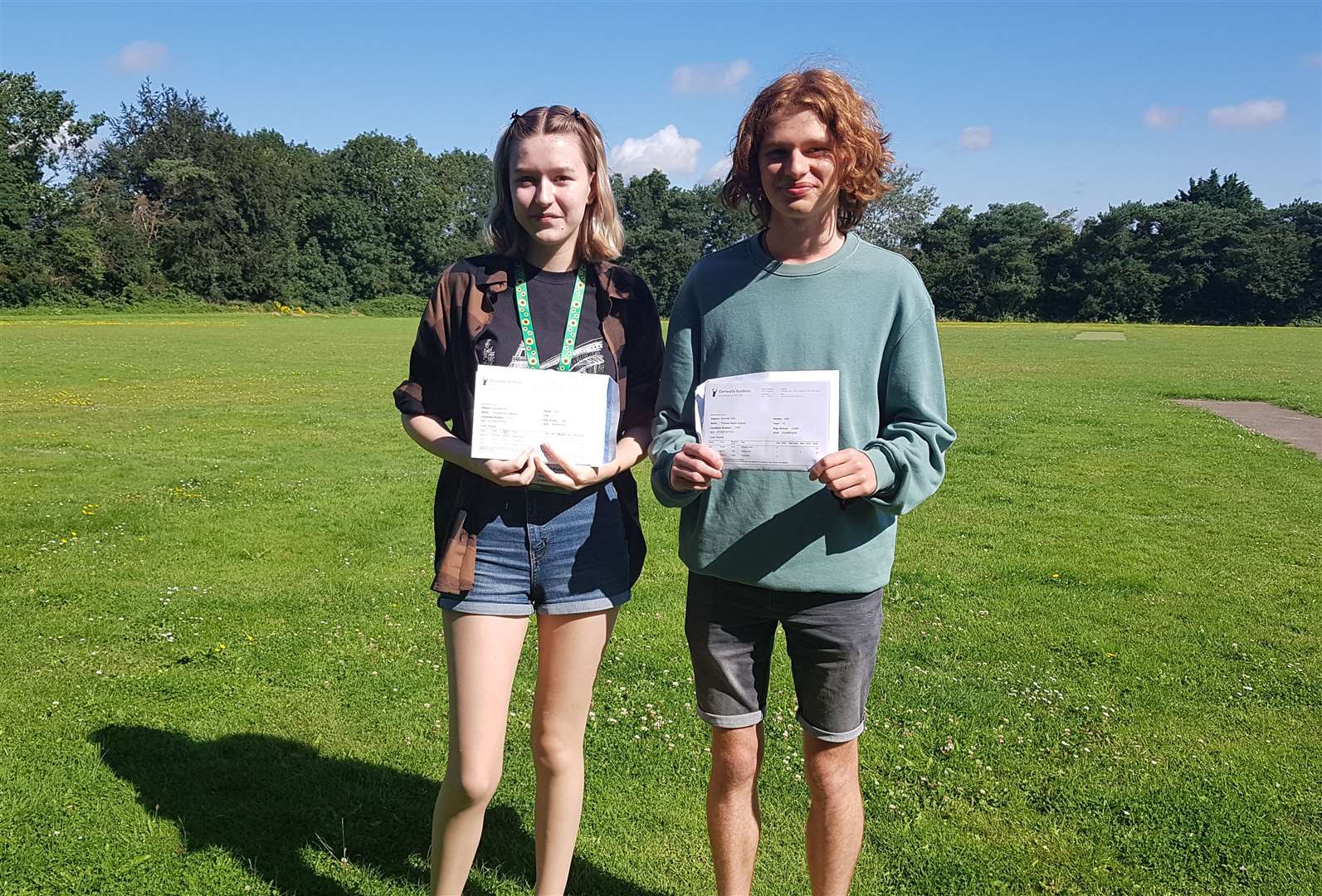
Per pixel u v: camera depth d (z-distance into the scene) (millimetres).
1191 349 33000
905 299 2266
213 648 4680
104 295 56969
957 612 5465
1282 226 73188
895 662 4668
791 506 2258
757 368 2295
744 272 2352
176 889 2756
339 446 11172
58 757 3514
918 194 69000
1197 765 3609
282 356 25047
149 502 7965
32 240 53656
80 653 4605
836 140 2172
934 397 2285
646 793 3354
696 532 2381
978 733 3852
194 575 5977
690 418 2447
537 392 2268
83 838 2984
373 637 4906
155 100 65125
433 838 2424
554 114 2348
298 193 70438
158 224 61812
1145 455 10836
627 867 2926
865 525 2279
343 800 3275
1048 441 11836
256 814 3170
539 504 2344
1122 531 7438
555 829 2449
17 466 9469
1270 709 4145
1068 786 3424
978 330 52938
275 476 9289
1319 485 9258
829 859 2404
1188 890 2830
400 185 74000
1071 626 5223
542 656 2445
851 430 2258
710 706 2416
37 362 21109
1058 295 74188
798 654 2357
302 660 4547
